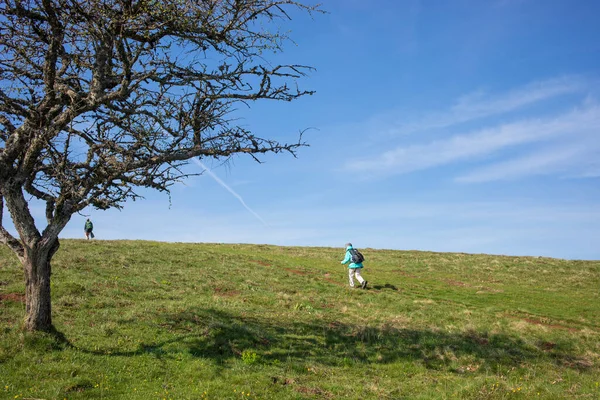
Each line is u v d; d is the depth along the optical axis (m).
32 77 10.12
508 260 37.50
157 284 18.66
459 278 30.23
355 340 13.66
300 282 23.44
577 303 23.50
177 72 10.02
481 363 12.64
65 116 9.61
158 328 12.16
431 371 11.88
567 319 19.48
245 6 9.75
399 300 20.66
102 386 8.27
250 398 8.52
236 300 17.44
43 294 9.80
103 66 9.60
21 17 9.43
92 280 17.36
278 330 13.71
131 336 11.29
